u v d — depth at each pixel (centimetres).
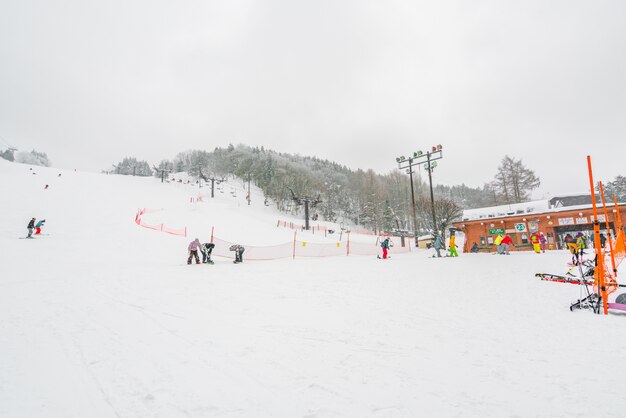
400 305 711
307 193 8762
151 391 345
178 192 6488
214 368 402
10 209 2667
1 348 477
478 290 856
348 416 288
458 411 290
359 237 5350
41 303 776
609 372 358
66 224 2527
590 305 654
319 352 448
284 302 760
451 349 446
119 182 5894
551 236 2664
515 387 331
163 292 891
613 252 755
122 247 2147
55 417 297
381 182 10469
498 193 5556
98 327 579
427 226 5134
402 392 329
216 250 2345
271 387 349
